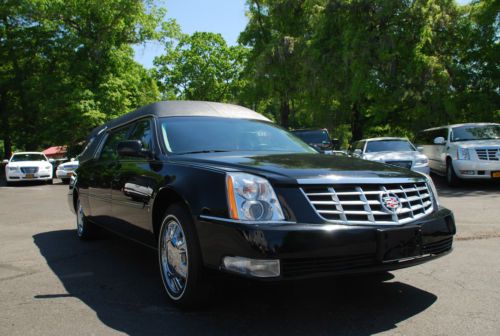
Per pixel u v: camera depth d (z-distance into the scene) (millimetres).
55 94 26953
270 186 2924
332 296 3598
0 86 30234
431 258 3225
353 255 2861
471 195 10430
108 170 5004
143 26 30938
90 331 2975
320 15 23125
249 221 2828
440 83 19375
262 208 2863
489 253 4887
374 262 2914
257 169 3111
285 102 34031
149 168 3988
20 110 31406
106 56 28719
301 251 2729
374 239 2889
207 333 2902
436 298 3496
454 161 12047
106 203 5004
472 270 4242
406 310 3260
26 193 15414
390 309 3287
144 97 35844
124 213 4461
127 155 4086
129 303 3531
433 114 20047
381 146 13398
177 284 3410
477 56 19828
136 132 4758
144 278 4262
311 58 22969
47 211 9953
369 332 2881
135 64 32781
